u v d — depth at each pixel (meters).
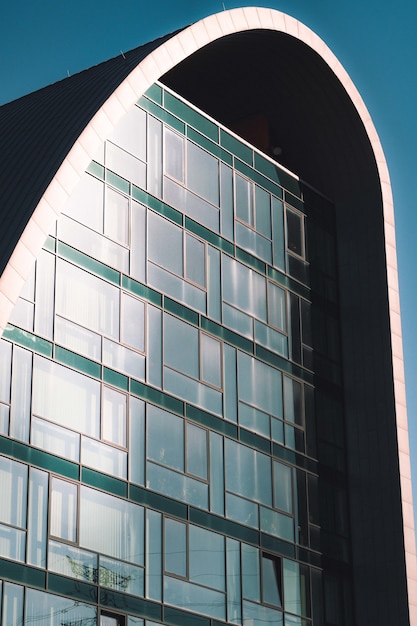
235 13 46.84
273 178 48.81
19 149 39.97
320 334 48.84
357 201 51.72
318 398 47.59
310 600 43.88
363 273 50.62
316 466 46.31
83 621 35.69
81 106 40.84
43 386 36.91
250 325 45.12
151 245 41.94
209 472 41.19
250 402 43.94
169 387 40.81
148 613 37.56
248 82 51.75
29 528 35.19
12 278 35.62
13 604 34.16
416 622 45.50
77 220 39.62
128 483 38.31
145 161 42.78
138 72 41.94
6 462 35.22
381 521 46.84
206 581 39.75
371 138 51.59
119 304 40.06
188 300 42.69
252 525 42.25
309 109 52.09
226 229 45.44
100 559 36.75
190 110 45.47
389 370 48.75
